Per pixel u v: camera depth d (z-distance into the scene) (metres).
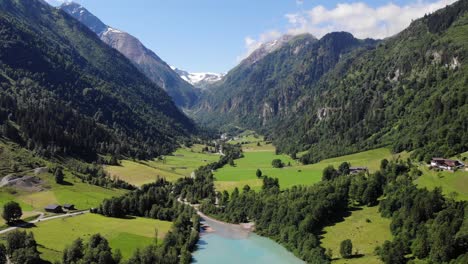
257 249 186.00
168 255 148.75
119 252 140.50
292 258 174.38
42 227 164.88
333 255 163.75
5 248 130.25
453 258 133.12
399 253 143.88
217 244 192.25
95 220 184.50
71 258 131.62
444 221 147.50
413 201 169.62
